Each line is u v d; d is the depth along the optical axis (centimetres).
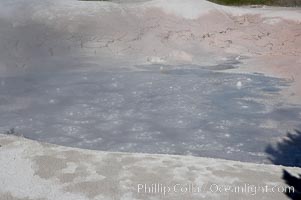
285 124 1344
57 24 2517
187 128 1314
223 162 855
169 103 1557
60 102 1565
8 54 2195
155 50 2453
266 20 2889
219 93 1695
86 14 2648
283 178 780
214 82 1866
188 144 1189
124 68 2108
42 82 1825
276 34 2730
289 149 1153
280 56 2386
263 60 2328
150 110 1482
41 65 2119
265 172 808
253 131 1287
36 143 935
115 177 762
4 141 942
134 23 2677
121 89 1733
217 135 1256
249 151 1141
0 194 706
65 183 741
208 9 2919
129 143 1196
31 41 2348
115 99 1602
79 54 2342
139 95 1656
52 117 1406
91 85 1781
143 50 2452
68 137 1243
